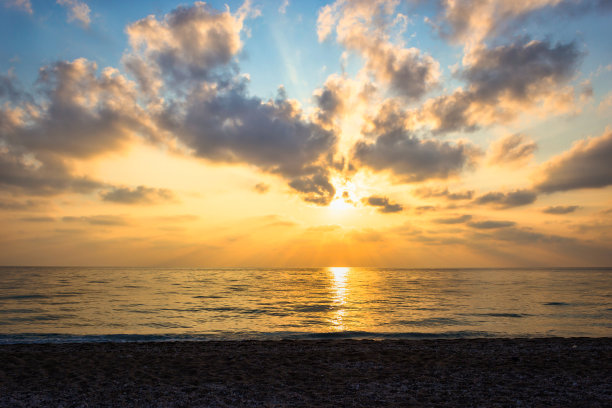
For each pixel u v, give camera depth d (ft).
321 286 281.74
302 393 34.68
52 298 159.84
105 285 265.34
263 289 239.91
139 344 63.10
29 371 42.37
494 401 31.78
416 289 242.37
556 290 227.40
